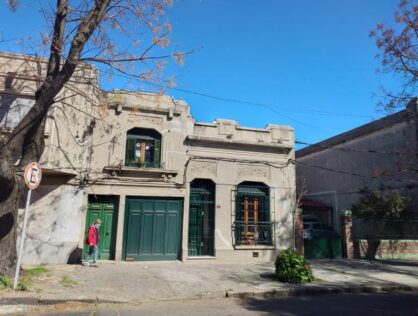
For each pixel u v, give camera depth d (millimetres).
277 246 17891
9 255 10609
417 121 20781
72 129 15242
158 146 17125
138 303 9789
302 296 11367
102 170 16000
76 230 15242
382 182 23172
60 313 8430
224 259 16969
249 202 18031
